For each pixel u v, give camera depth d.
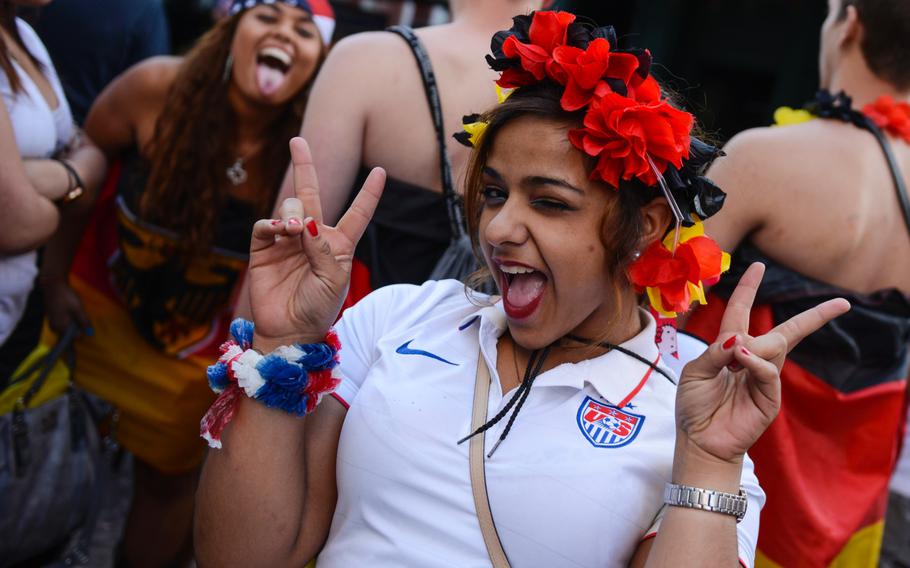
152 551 3.76
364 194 1.78
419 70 2.67
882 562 3.88
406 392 1.78
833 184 2.73
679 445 1.63
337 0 6.45
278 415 1.76
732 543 1.58
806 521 2.75
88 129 3.69
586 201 1.69
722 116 7.64
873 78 2.85
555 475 1.66
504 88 1.80
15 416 2.99
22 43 2.95
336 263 1.76
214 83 3.51
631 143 1.63
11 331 2.97
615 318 1.78
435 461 1.72
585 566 1.65
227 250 3.57
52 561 3.26
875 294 2.82
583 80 1.65
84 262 3.65
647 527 1.67
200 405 3.65
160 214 3.52
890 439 2.87
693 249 1.72
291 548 1.85
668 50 7.49
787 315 2.79
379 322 1.97
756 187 2.74
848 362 2.80
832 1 2.97
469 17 2.73
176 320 3.59
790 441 2.79
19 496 2.99
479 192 1.87
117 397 3.64
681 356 2.05
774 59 7.39
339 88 2.66
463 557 1.69
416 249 2.73
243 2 3.48
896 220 2.80
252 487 1.76
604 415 1.73
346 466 1.79
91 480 3.29
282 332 1.77
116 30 4.31
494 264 1.79
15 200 2.71
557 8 3.34
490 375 1.80
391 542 1.73
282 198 2.80
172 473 3.69
